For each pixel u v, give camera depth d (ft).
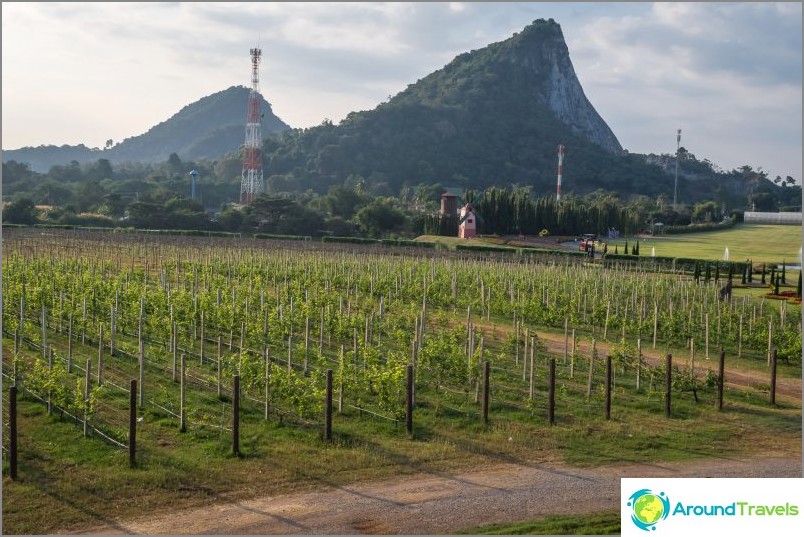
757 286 189.88
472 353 88.22
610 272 192.75
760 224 523.29
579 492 57.47
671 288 156.25
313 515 52.60
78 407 64.95
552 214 378.32
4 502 52.85
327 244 275.59
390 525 51.01
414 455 64.54
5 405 71.41
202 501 54.60
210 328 101.65
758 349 109.50
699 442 70.28
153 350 91.25
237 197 647.15
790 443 70.74
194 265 157.89
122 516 51.93
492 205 371.56
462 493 56.90
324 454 63.93
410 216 419.33
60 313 100.12
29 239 247.29
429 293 139.95
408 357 91.76
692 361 87.86
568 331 123.34
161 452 62.80
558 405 79.66
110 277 147.33
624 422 75.20
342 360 78.95
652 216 490.90
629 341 117.08
